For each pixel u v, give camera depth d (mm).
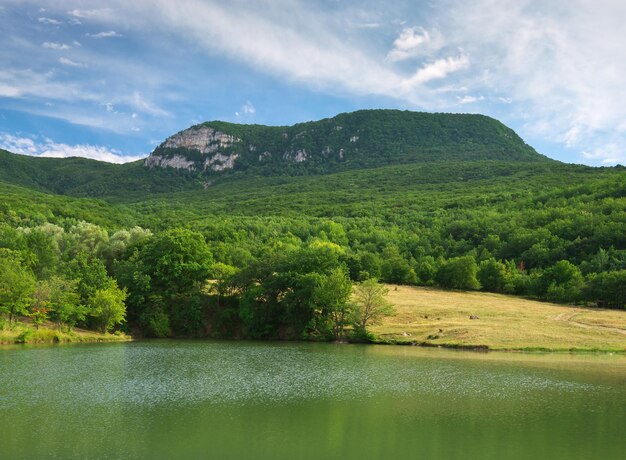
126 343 84000
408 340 84812
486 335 83375
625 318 97000
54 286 83312
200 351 75062
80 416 38875
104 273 93062
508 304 114375
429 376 55688
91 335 85750
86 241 124062
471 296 127750
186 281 99062
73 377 53188
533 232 169000
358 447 32094
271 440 33656
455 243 188500
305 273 97938
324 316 93438
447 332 86812
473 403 43688
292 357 69688
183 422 37531
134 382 51219
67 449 31547
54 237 126562
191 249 100688
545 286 128500
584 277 128000
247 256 136250
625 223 153375
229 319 98312
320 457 30469
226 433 34906
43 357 65750
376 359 67688
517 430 35812
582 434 34969
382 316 92562
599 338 81500
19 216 166375
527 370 59250
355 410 41250
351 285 92688
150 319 94188
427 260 160125
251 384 51031
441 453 31250
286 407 42312
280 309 96000
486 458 30109
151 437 34000
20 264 88688
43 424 36719
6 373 54906
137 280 97062
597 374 56844
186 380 52656
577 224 165625
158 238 105188
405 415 39906
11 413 39469
